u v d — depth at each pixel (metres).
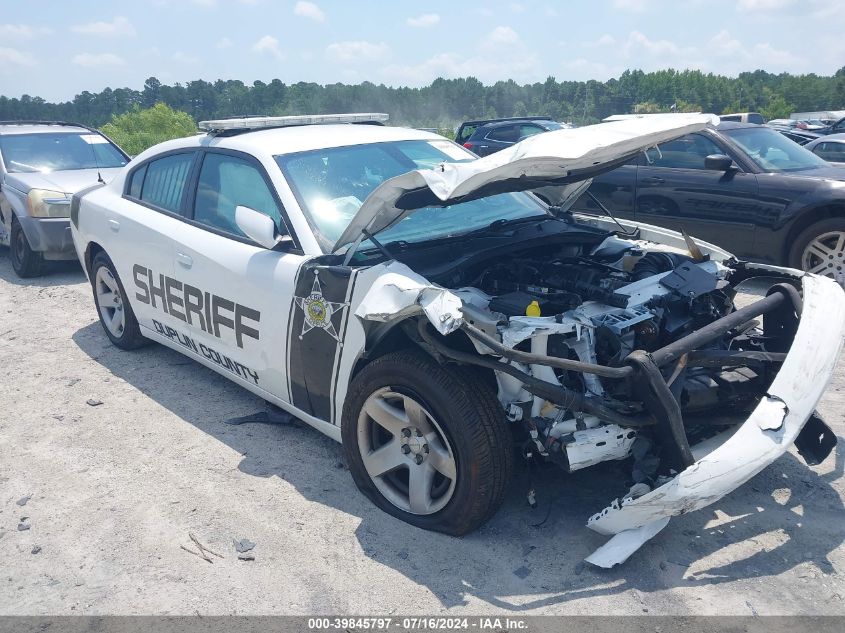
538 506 3.45
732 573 2.94
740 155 7.37
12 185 8.38
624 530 2.94
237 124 4.59
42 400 4.89
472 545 3.18
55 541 3.33
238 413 4.60
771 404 2.87
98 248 5.63
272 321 3.80
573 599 2.82
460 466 3.04
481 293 3.38
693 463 2.85
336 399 3.62
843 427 4.11
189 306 4.48
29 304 7.37
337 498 3.61
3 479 3.88
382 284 3.10
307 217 3.81
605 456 2.93
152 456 4.08
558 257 3.93
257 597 2.91
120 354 5.73
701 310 3.54
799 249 6.93
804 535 3.16
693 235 7.72
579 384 3.04
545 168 3.08
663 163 7.88
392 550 3.18
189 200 4.60
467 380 3.02
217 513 3.51
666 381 2.98
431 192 3.20
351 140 4.39
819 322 3.21
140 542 3.30
